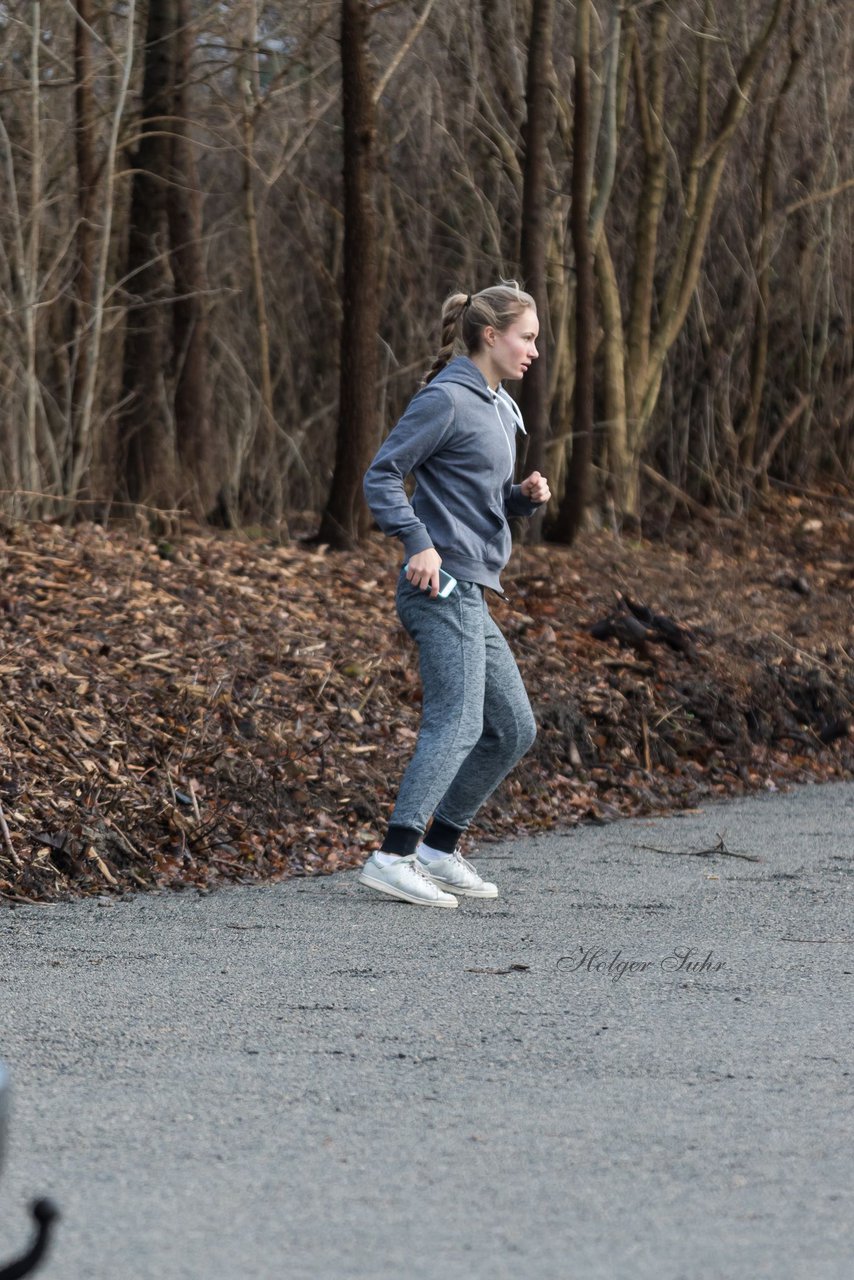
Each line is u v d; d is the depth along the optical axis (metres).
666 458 32.72
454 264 31.36
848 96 34.03
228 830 13.20
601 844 14.08
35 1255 3.51
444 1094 7.05
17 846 11.95
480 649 11.61
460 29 29.19
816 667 20.80
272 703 15.54
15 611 16.36
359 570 21.69
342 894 11.84
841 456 35.06
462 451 11.49
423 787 11.43
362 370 23.33
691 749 18.00
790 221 34.12
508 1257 5.21
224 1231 5.42
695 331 32.78
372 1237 5.38
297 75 29.55
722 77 31.89
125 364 24.20
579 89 26.48
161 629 16.70
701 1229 5.49
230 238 32.28
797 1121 6.71
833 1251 5.31
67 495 22.98
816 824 15.21
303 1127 6.57
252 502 26.08
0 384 23.61
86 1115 6.70
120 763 13.52
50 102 25.53
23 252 23.55
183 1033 7.98
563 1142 6.41
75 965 9.44
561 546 26.64
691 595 23.88
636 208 31.44
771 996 8.89
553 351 29.12
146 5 25.48
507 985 9.09
